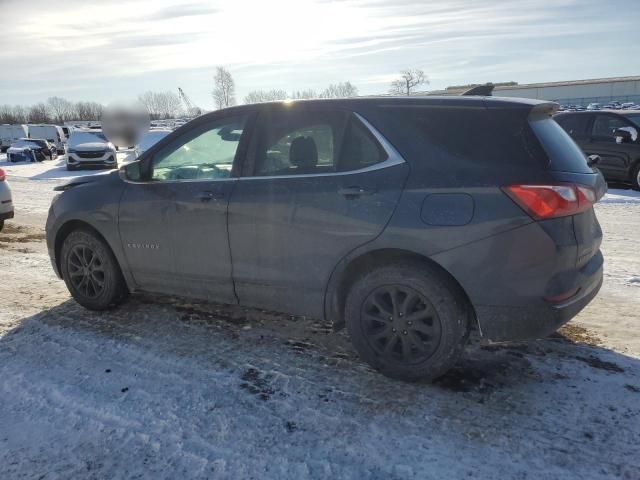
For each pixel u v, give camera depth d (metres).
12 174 20.39
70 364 3.62
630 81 77.25
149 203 4.01
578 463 2.56
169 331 4.14
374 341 3.33
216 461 2.62
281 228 3.47
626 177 11.43
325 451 2.68
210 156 3.87
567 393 3.16
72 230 4.57
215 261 3.80
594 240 3.21
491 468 2.54
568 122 12.48
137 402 3.14
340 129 3.39
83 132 22.69
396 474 2.52
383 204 3.13
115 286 4.41
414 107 3.25
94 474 2.54
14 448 2.74
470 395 3.16
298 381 3.35
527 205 2.83
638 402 3.05
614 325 4.18
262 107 3.70
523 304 2.91
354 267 3.37
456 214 2.95
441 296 3.08
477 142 3.04
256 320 4.33
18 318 4.45
